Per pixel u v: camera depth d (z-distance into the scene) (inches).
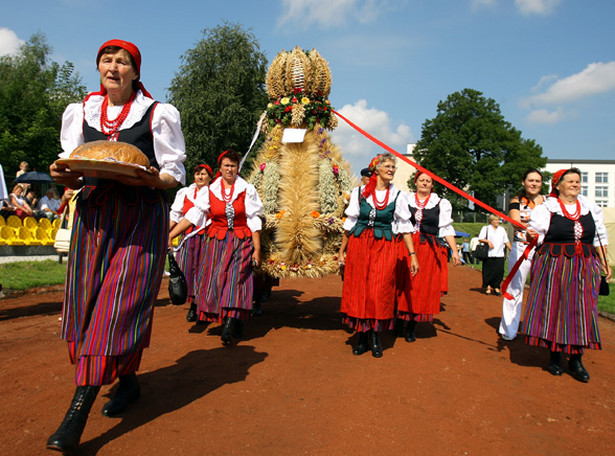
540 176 205.5
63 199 117.2
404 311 195.5
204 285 180.1
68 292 100.7
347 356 168.2
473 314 267.0
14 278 334.0
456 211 2005.4
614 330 246.5
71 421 91.5
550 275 161.3
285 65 208.8
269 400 124.0
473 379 148.6
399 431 109.3
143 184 98.9
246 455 95.5
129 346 99.3
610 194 3499.0
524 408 127.1
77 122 110.3
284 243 195.6
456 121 2090.3
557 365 160.2
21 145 1105.4
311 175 198.4
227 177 182.5
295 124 204.7
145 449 96.0
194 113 1075.3
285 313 243.0
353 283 171.5
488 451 102.0
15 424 105.1
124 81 105.6
